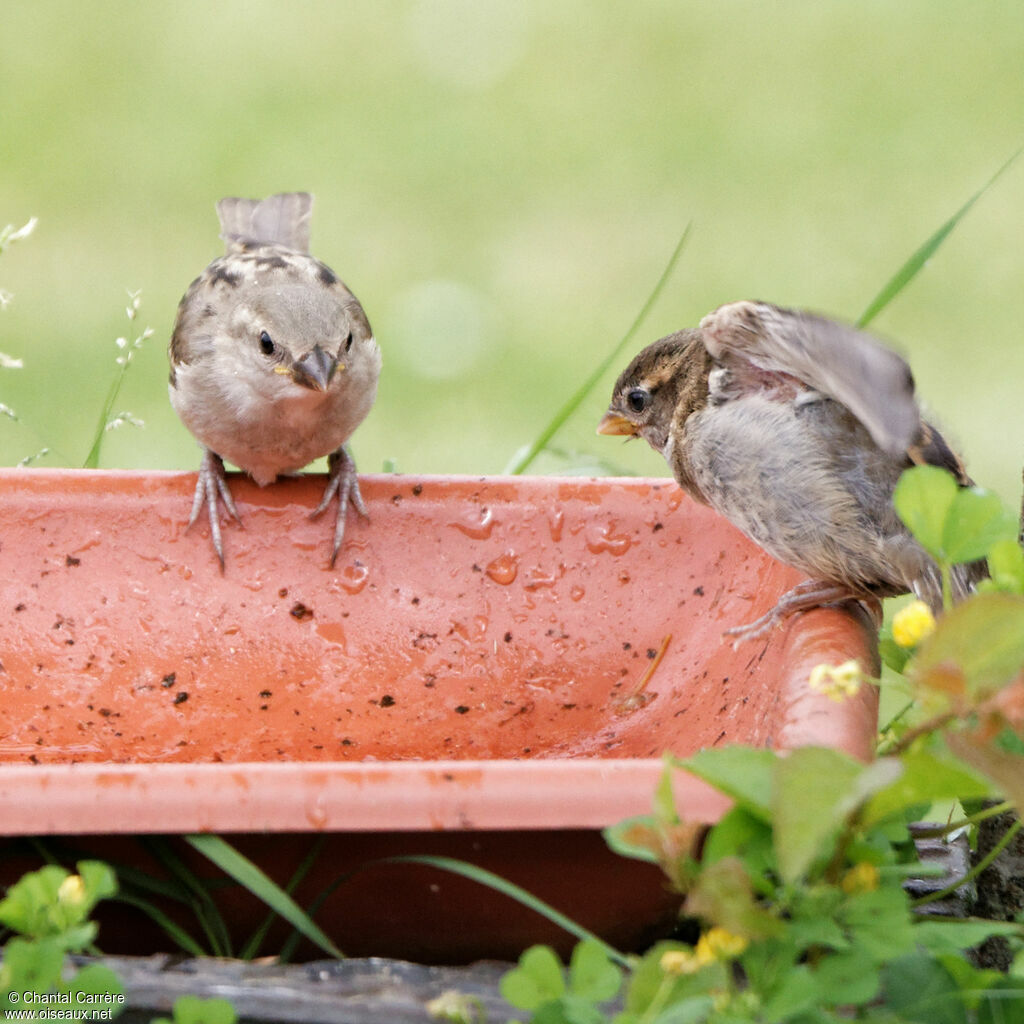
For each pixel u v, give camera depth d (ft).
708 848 13.43
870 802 13.30
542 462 34.81
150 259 56.08
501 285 55.83
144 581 21.86
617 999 14.79
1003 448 46.55
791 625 19.45
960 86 67.51
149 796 13.93
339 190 61.16
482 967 15.11
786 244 57.21
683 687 21.20
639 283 55.72
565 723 21.15
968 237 57.62
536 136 65.87
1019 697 12.77
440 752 20.74
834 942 13.02
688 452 21.80
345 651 21.75
